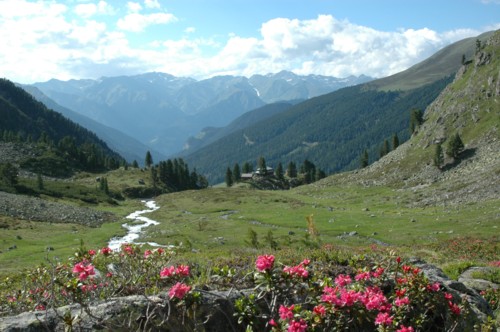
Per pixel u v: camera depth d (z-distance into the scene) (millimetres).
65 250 56250
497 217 63312
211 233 71812
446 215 74625
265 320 7414
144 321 6805
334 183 155000
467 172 113250
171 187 182750
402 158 153250
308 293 7766
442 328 8461
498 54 152750
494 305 14484
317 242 23672
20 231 72000
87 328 6570
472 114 143500
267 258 7375
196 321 6941
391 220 74875
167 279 8734
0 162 166500
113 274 9312
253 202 115938
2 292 13375
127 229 83500
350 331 6992
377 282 9258
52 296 7230
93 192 141125
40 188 128125
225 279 8648
